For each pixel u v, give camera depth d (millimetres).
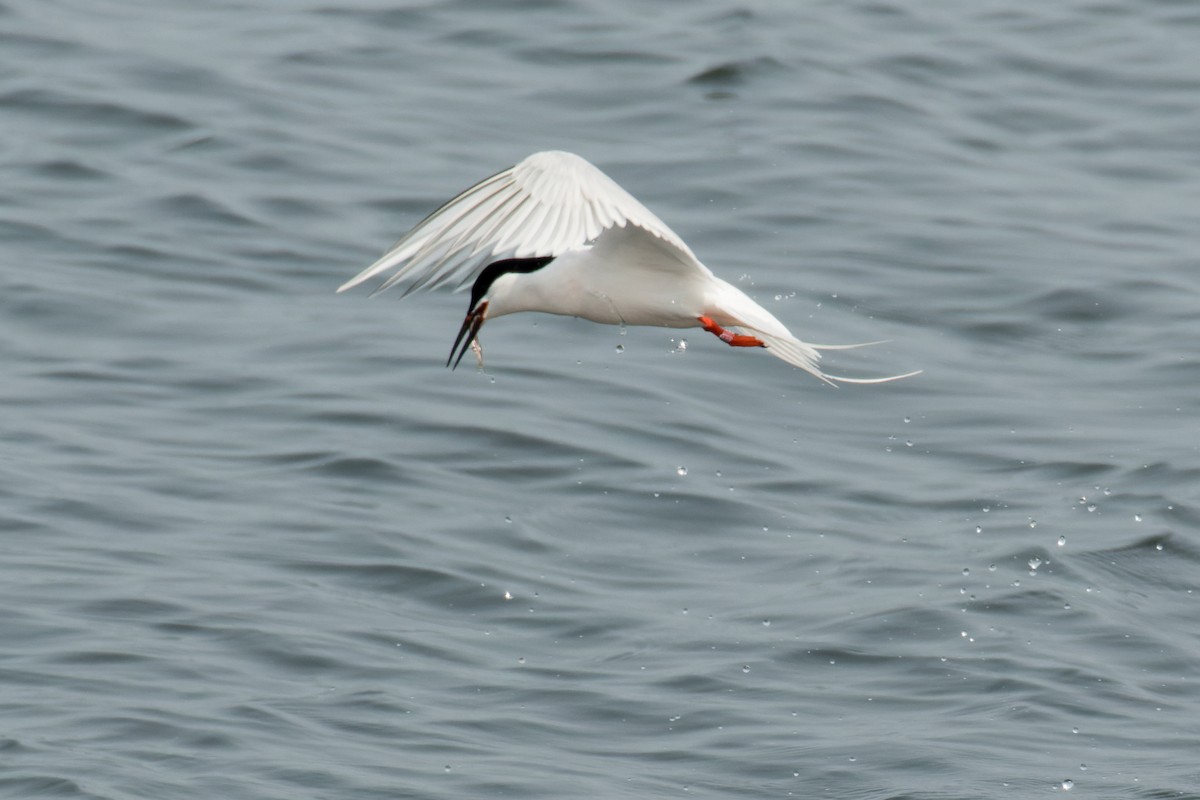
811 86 21219
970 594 12609
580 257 9359
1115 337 16797
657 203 18516
